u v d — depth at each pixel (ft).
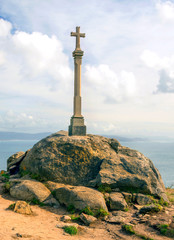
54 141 52.34
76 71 60.08
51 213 36.35
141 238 28.40
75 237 27.14
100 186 44.37
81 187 42.98
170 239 28.02
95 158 50.16
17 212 33.58
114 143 55.06
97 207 36.70
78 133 57.77
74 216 35.14
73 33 60.80
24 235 24.14
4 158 589.73
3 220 28.81
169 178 289.33
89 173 48.42
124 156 52.19
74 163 49.11
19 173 55.42
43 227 28.99
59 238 25.67
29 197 40.57
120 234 29.55
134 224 32.37
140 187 44.65
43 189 42.60
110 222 33.53
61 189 40.96
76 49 60.44
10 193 42.47
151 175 47.85
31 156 52.95
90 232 29.73
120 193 43.34
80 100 59.72
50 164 48.62
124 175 46.11
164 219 33.30
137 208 39.88
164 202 43.21
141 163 49.83
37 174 49.32
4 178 53.06
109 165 48.55
